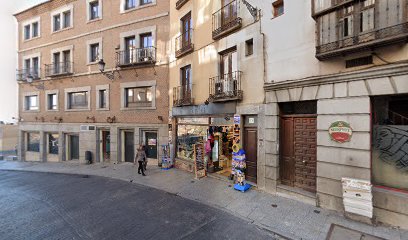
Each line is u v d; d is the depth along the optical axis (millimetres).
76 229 5375
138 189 8469
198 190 7812
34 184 9945
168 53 12609
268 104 7180
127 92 13727
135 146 13172
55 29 16438
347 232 4656
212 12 9422
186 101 10797
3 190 9039
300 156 6672
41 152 16609
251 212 5812
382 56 4781
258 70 7508
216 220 5555
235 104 8336
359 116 5152
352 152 5277
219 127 9875
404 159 4789
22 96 18000
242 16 8078
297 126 6762
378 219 4957
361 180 5043
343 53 5191
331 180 5668
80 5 15039
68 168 13180
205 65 9828
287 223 5152
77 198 7664
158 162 12570
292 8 6488
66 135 15820
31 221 5895
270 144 7117
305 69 6199
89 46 14664
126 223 5582
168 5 12578
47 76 15992
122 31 13586
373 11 4566
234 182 7914
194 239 4707
